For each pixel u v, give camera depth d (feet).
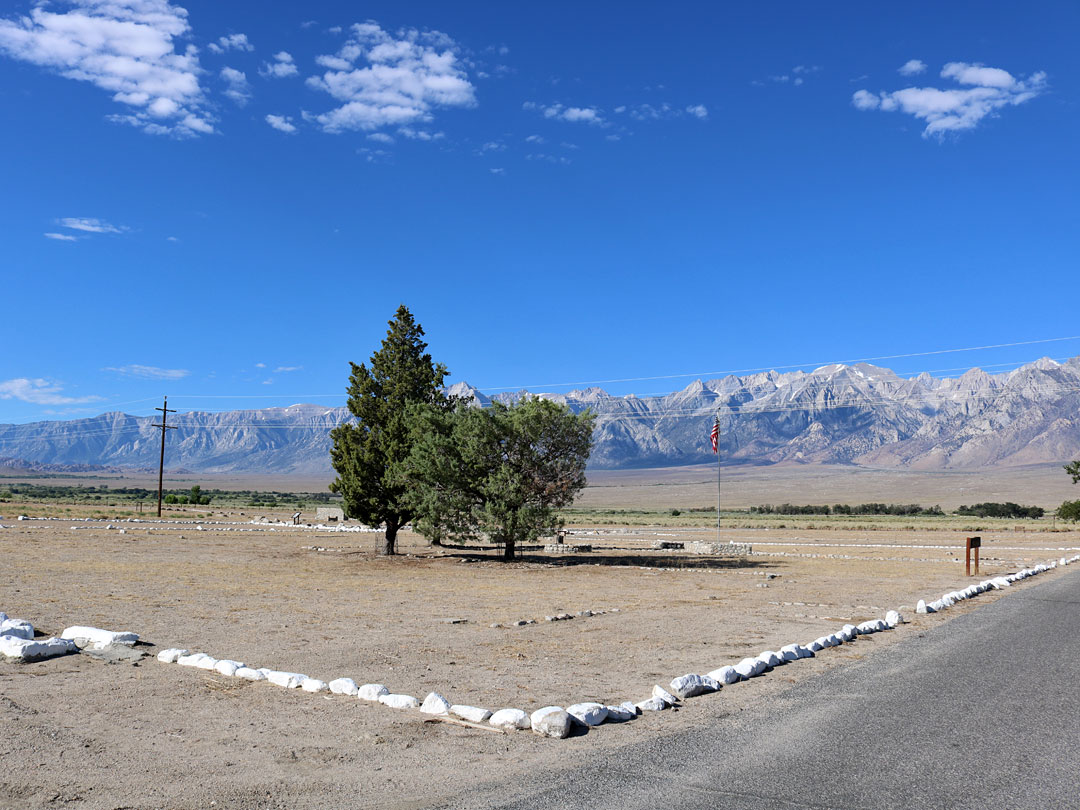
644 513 453.99
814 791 20.99
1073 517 268.21
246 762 23.31
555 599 69.41
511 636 47.75
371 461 119.55
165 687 32.32
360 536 172.86
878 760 23.57
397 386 121.19
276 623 51.39
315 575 89.10
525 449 113.60
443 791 21.06
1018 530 238.48
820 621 54.95
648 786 21.39
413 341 125.29
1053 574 97.09
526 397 118.32
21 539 130.72
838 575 95.81
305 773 22.40
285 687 32.68
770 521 323.78
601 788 21.22
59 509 272.72
